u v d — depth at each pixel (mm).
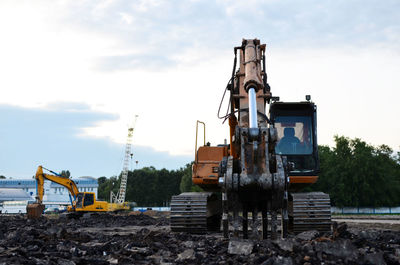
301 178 12586
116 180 171000
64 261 6195
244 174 8148
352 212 78438
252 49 10523
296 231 10711
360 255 6375
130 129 122562
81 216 40594
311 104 13039
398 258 6094
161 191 166250
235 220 8398
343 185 76500
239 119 10586
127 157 122250
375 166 77875
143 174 169875
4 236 10898
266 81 11070
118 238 11031
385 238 8797
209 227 14508
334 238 7914
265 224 8969
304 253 6441
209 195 12125
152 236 10000
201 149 13117
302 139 12859
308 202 10695
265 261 5781
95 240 10883
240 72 10789
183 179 132500
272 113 13070
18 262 5980
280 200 8156
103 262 6434
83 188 164625
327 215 10555
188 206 11711
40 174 36469
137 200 164250
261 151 8203
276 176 7984
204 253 7363
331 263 5941
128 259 6875
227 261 6297
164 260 6910
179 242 9211
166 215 57312
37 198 34688
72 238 10625
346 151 80125
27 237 9742
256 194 8367
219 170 9062
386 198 78000
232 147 11328
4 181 168000
